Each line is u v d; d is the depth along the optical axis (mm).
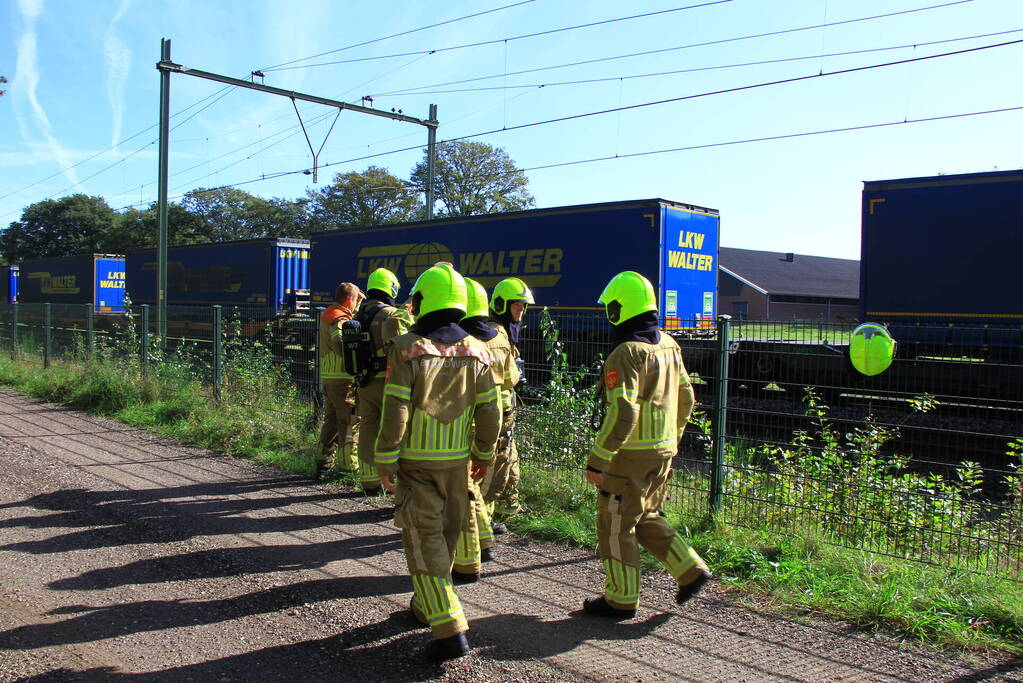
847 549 4750
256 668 3309
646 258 14008
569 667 3348
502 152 55469
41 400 11875
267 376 9031
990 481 7230
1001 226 10914
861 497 5176
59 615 3867
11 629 3686
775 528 5105
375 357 5895
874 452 5742
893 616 3854
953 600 3986
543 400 6855
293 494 6418
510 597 4203
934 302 11578
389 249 18984
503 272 16391
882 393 7793
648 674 3285
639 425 3725
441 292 3523
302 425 8273
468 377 3545
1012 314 10820
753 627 3807
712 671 3318
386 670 3303
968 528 4859
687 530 5082
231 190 58125
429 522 3416
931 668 3373
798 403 10453
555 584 4418
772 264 56469
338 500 6242
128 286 31234
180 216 56844
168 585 4316
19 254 65438
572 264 15141
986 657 3486
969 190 11203
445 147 53969
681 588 3820
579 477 6152
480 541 4707
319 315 8133
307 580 4414
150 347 11531
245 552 4902
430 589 3334
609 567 3875
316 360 8148
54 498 6137
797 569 4449
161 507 5945
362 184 53094
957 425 9086
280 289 23453
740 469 5434
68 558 4746
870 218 12195
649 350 3670
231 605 4035
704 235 15039
